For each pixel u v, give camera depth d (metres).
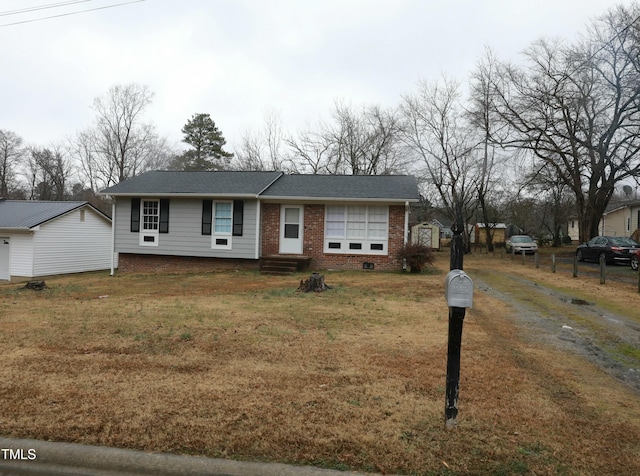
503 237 50.69
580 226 29.25
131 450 3.19
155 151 44.94
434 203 39.94
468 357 5.47
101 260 26.12
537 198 36.97
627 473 2.94
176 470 3.02
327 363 5.11
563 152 26.11
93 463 3.14
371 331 6.76
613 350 6.11
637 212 34.94
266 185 18.03
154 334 6.39
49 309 8.57
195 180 19.28
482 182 31.98
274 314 7.97
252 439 3.32
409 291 11.26
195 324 7.05
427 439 3.34
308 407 3.88
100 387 4.31
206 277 15.43
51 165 49.97
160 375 4.66
